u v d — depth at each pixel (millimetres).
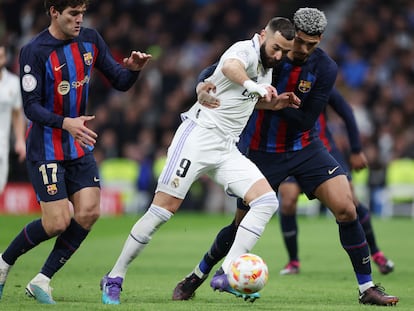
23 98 19938
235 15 71000
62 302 20656
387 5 74312
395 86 67062
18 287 23688
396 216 58000
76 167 20703
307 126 22188
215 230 45938
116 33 70250
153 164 58562
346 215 21344
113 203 58000
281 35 19641
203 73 20609
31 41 20031
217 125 20156
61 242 20625
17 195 56250
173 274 28250
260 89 18891
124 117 61438
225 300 21766
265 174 22719
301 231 46375
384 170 58094
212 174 20688
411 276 29281
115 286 20391
